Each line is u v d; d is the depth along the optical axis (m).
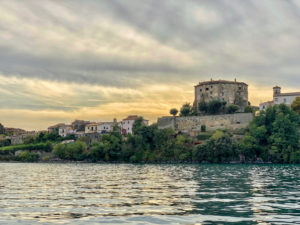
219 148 123.38
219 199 26.27
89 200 26.23
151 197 27.64
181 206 23.05
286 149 120.81
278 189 33.38
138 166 104.19
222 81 192.25
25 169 86.81
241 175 55.47
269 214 20.19
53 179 49.44
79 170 79.25
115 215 20.09
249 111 166.25
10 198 27.69
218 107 172.75
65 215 20.22
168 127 153.88
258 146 125.81
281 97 165.38
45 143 179.38
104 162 147.88
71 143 171.25
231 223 17.81
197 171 69.25
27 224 17.88
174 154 134.12
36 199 27.00
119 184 40.09
